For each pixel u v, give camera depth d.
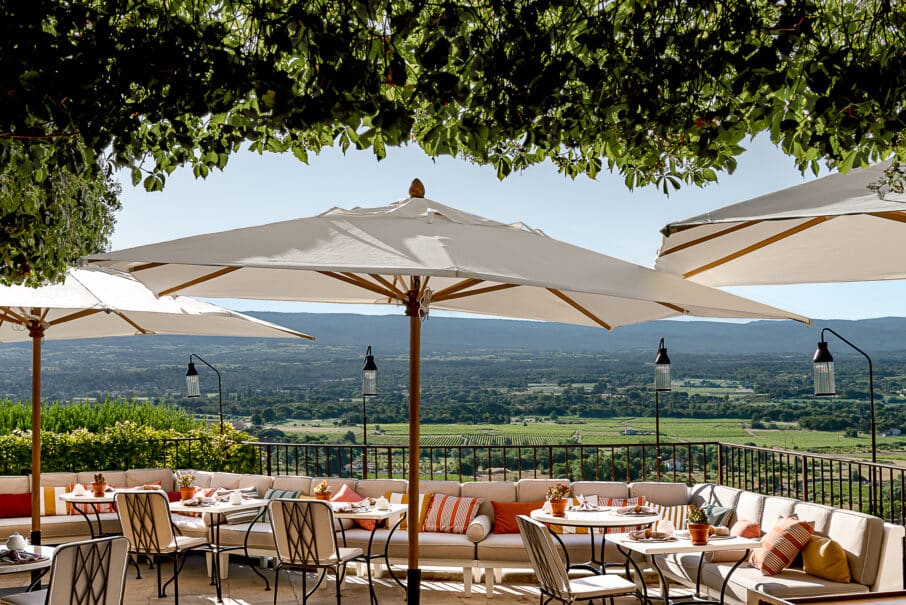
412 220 4.08
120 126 2.81
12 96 2.57
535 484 8.33
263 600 7.50
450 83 2.79
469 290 4.44
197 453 10.58
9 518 8.89
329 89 2.79
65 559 4.71
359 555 7.27
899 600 3.46
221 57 2.75
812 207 3.11
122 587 5.11
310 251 3.35
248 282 4.48
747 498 7.26
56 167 3.85
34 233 4.85
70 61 2.59
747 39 2.78
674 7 2.84
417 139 3.42
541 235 4.31
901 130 2.72
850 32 2.90
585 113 3.02
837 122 2.74
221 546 8.11
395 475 17.58
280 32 2.76
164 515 7.28
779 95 2.86
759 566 6.28
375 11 2.90
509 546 7.48
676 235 4.01
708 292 3.77
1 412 11.13
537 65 2.83
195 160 3.56
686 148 3.34
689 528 6.16
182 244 3.49
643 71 2.85
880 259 4.21
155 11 2.82
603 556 6.94
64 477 9.29
